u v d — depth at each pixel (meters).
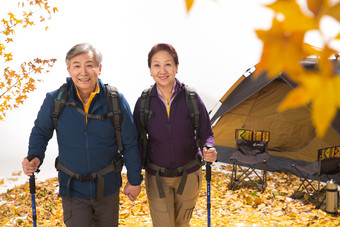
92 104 2.73
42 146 2.86
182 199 3.14
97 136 2.74
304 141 7.30
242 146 6.79
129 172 2.90
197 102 3.03
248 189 6.53
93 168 2.77
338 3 0.36
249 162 6.43
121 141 2.83
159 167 3.06
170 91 3.01
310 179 6.84
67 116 2.72
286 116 7.46
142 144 3.14
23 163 2.78
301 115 7.35
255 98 7.78
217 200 6.06
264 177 6.77
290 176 7.04
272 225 4.98
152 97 3.05
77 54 2.66
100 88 2.78
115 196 2.89
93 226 2.95
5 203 5.90
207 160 3.02
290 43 0.39
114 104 2.76
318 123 0.37
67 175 2.80
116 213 2.93
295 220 5.21
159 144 3.04
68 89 2.78
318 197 5.79
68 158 2.78
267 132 6.72
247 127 7.73
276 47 0.39
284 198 6.02
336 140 7.00
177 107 3.00
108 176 2.82
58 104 2.72
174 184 3.11
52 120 2.78
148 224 5.09
